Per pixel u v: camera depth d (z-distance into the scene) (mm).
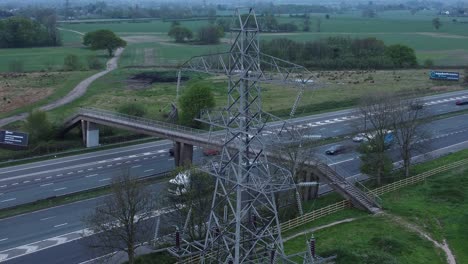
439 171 108375
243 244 60094
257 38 58500
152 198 86812
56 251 77812
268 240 68250
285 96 181750
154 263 72500
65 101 167750
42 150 125500
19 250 78125
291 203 92000
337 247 75875
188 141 107250
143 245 76438
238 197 56094
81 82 197500
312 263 60094
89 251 77062
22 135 126562
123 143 133750
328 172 94375
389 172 103125
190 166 81062
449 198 94062
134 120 123438
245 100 58062
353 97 181875
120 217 70688
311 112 163375
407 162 104938
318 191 100625
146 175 110688
